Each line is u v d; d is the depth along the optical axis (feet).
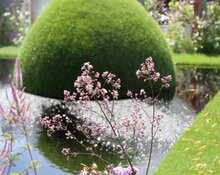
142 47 22.88
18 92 8.70
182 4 38.22
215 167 14.58
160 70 22.99
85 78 11.48
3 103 18.35
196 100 22.47
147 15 24.48
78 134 17.02
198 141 16.48
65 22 23.04
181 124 18.61
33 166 9.79
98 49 22.17
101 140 16.21
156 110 20.12
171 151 15.76
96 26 22.88
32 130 16.99
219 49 36.55
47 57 22.09
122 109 19.62
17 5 39.19
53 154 15.29
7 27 38.17
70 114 19.08
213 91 24.32
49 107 20.35
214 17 37.24
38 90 22.02
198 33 36.73
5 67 29.14
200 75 28.71
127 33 22.97
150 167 14.65
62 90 21.67
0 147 14.29
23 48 23.26
